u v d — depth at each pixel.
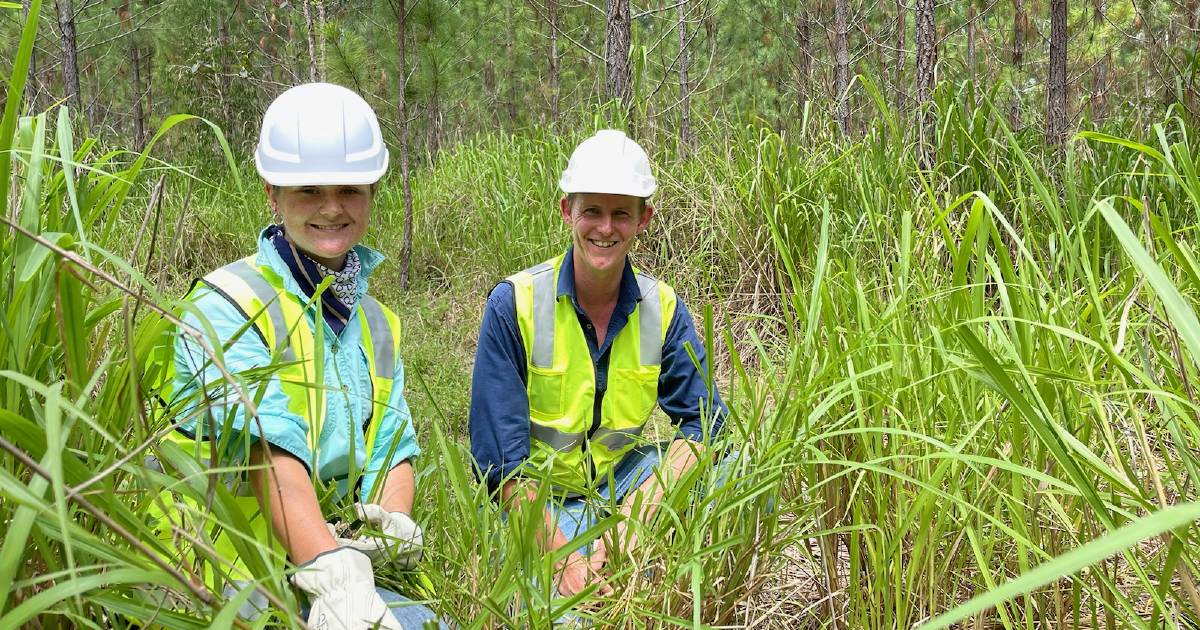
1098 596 1.72
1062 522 1.89
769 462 1.92
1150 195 4.22
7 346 1.30
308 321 2.04
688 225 5.48
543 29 15.30
